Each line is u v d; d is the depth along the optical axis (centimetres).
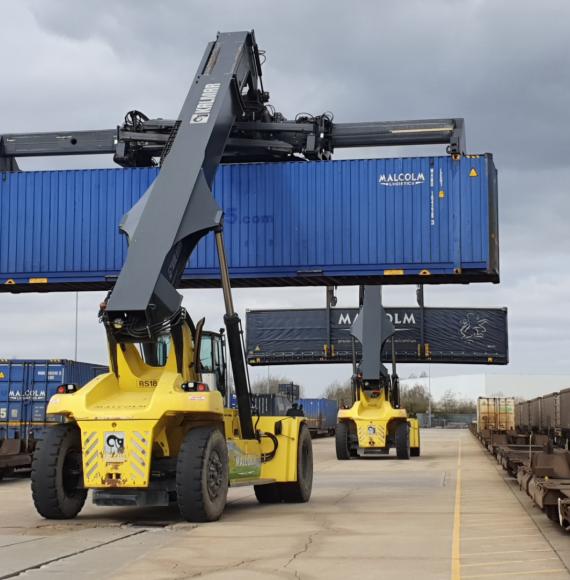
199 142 1359
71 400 1020
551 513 995
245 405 1208
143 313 1070
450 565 739
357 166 1983
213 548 830
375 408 2706
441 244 1944
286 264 1984
